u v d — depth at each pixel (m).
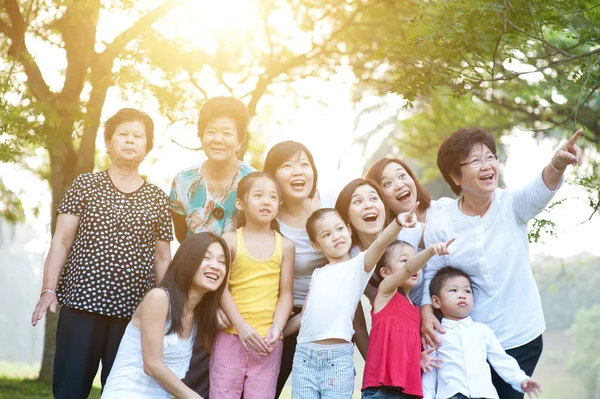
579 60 6.74
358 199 4.88
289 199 5.01
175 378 4.37
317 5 10.66
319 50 11.00
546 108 13.12
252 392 4.69
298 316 4.87
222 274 4.53
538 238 6.20
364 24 10.77
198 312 4.59
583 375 23.92
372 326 4.66
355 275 4.63
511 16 6.77
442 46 6.96
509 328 4.58
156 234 4.95
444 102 14.63
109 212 4.75
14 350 42.19
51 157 10.30
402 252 4.79
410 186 5.08
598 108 12.23
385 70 10.96
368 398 4.54
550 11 6.70
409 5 10.09
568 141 4.27
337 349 4.57
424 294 4.82
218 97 5.07
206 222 5.07
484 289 4.64
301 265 5.00
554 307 28.69
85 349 4.61
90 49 9.80
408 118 16.34
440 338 4.65
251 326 4.64
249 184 4.82
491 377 4.63
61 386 4.59
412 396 4.53
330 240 4.74
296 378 4.62
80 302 4.60
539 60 8.95
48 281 4.68
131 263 4.72
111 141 4.93
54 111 8.42
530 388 4.36
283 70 10.80
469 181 4.55
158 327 4.37
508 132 14.36
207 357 5.05
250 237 4.85
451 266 4.73
